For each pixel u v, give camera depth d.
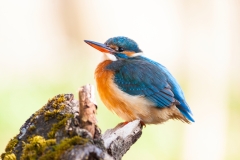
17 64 19.25
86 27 24.39
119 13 24.61
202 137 14.68
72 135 4.76
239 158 14.75
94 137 4.89
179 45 21.53
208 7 16.36
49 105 5.33
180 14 21.64
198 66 15.88
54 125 4.92
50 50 21.39
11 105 14.01
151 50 22.91
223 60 15.91
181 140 14.38
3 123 12.84
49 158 4.49
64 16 24.17
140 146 13.27
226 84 15.73
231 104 17.11
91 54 20.66
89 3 24.41
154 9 24.47
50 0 24.03
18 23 23.09
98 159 4.47
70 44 23.16
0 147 11.95
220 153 14.67
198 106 15.23
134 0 24.75
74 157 4.36
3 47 21.06
